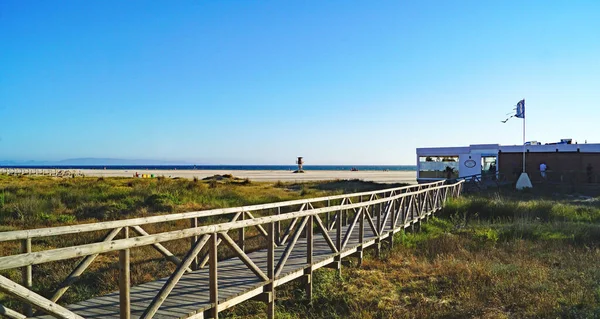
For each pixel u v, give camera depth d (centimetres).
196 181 3131
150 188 2128
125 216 1473
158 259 986
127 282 432
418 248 1238
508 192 2745
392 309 771
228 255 1005
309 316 784
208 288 650
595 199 2356
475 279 888
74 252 384
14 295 363
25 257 350
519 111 2938
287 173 8544
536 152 3244
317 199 1114
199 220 1444
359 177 6288
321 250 949
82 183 2652
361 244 1030
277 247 996
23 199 1642
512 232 1390
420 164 3650
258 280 692
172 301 587
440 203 1975
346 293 856
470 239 1326
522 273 902
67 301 757
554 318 677
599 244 1209
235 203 1883
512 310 728
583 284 820
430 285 879
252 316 765
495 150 3372
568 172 3059
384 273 988
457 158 3516
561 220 1673
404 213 1388
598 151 3045
